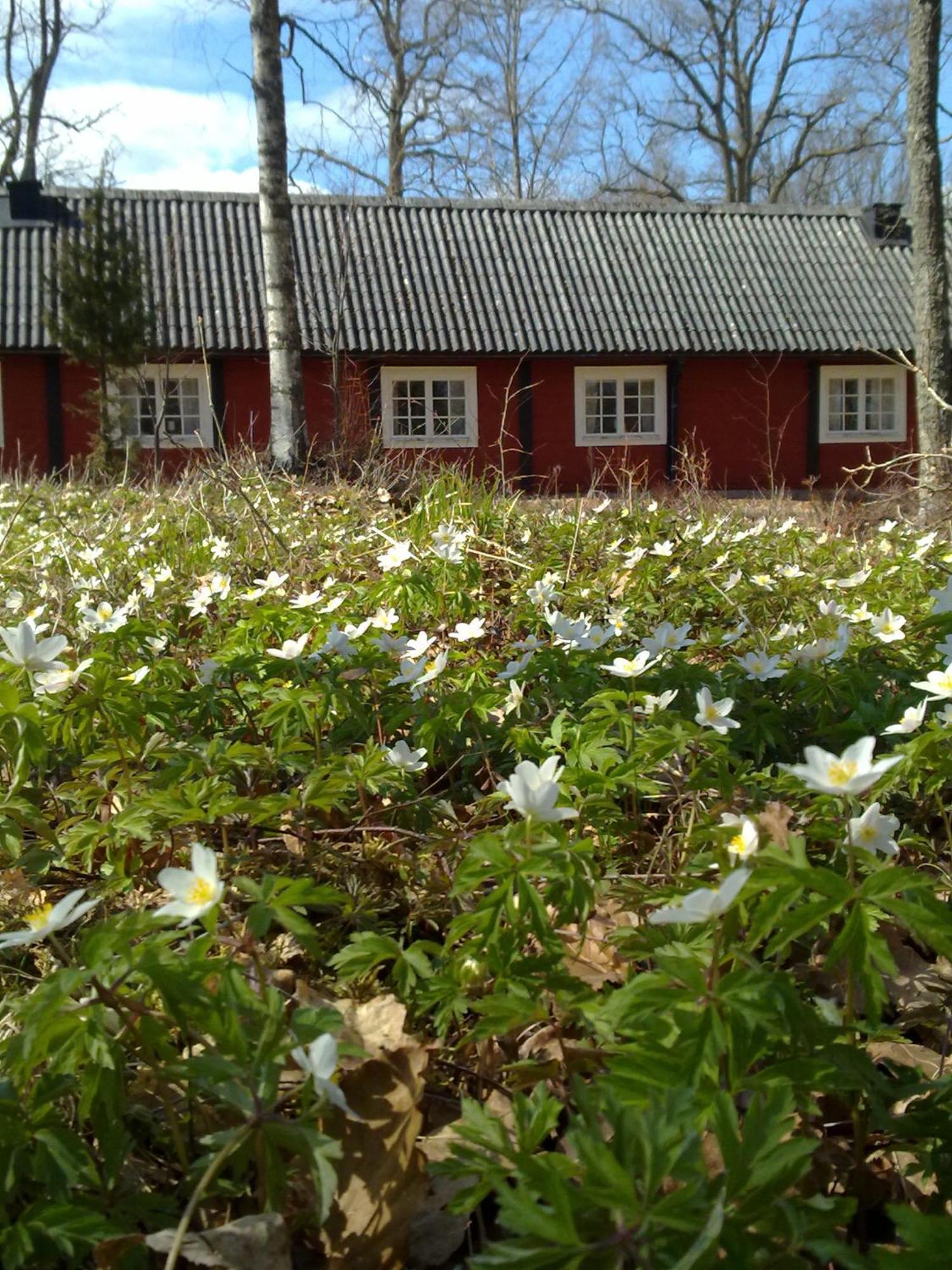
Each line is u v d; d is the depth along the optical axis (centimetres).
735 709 301
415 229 2119
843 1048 143
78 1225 132
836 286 2152
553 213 2214
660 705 246
